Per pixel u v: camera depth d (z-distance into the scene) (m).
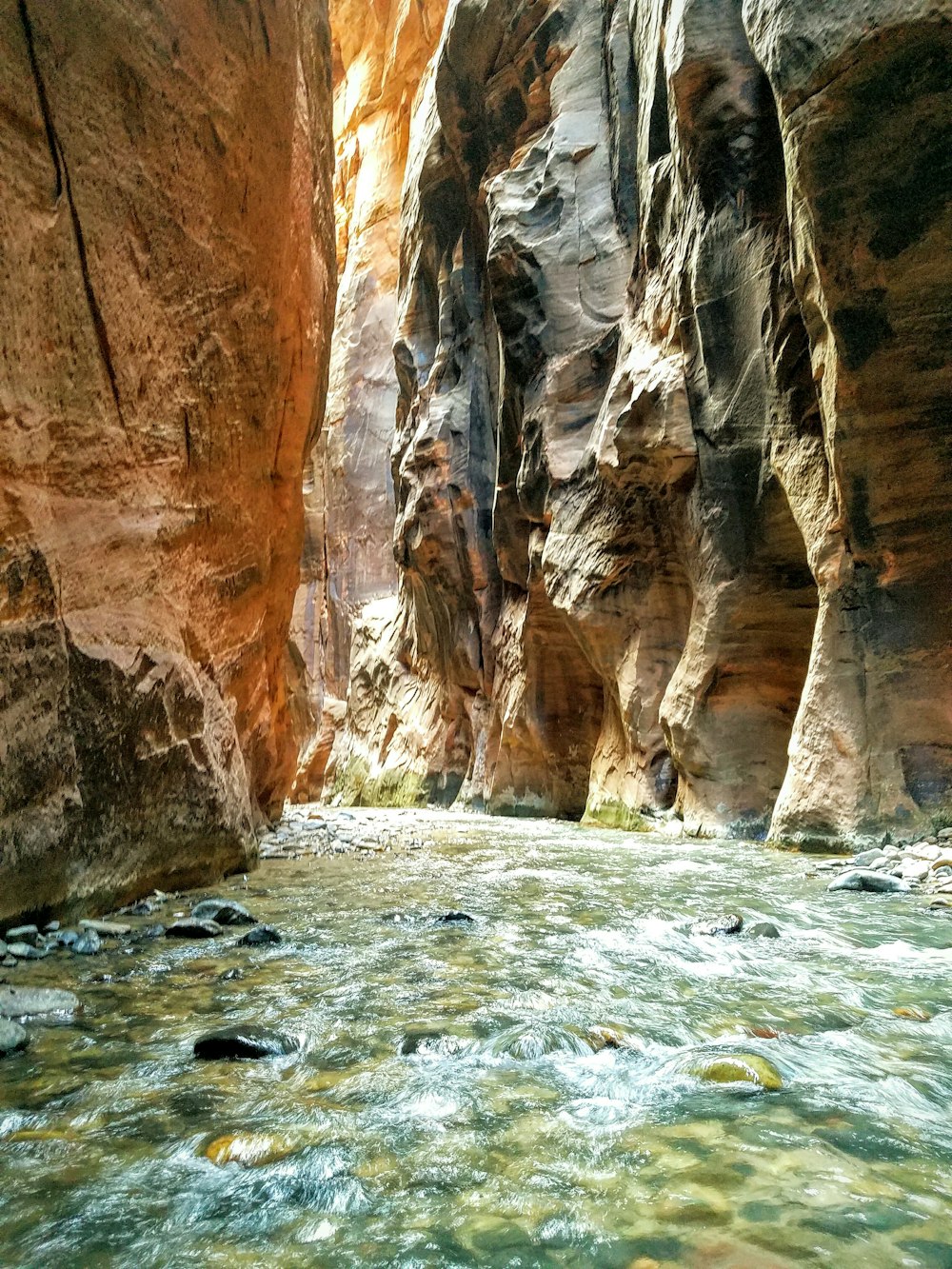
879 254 6.66
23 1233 1.51
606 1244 1.47
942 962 3.48
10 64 3.94
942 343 6.67
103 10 4.67
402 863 7.16
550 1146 1.85
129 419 5.04
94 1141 1.87
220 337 6.34
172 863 5.34
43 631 4.10
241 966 3.43
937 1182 1.68
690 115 9.40
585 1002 2.87
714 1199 1.62
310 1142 1.85
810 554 7.96
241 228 6.62
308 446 11.62
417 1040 2.46
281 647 10.23
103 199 4.73
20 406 3.96
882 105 6.34
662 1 10.76
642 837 9.78
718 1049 2.36
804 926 4.22
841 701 7.39
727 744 9.54
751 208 9.09
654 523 11.34
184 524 5.82
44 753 4.05
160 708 5.23
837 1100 2.08
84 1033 2.60
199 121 5.84
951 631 6.94
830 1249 1.45
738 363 9.43
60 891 4.14
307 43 10.00
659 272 11.45
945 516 6.88
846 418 7.07
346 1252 1.46
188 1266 1.42
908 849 6.48
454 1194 1.65
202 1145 1.84
